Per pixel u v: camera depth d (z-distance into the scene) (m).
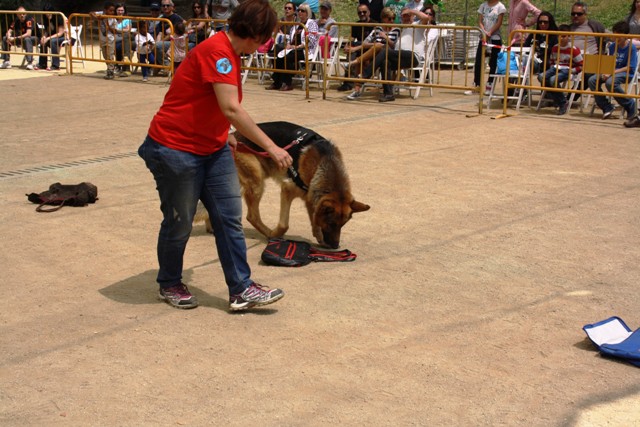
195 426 3.18
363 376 3.63
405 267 5.18
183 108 4.07
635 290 4.77
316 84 14.71
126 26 15.84
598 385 3.56
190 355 3.86
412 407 3.35
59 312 4.39
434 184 7.38
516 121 10.84
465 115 11.31
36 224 6.08
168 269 4.45
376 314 4.39
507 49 11.07
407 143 9.30
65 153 8.77
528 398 3.43
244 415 3.27
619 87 10.72
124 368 3.71
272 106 11.98
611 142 9.39
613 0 20.19
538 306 4.52
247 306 4.35
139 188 7.26
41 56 16.92
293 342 4.02
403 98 13.05
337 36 14.39
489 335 4.11
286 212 5.66
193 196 4.22
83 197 6.61
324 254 5.32
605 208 6.57
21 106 12.09
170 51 14.71
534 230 5.97
